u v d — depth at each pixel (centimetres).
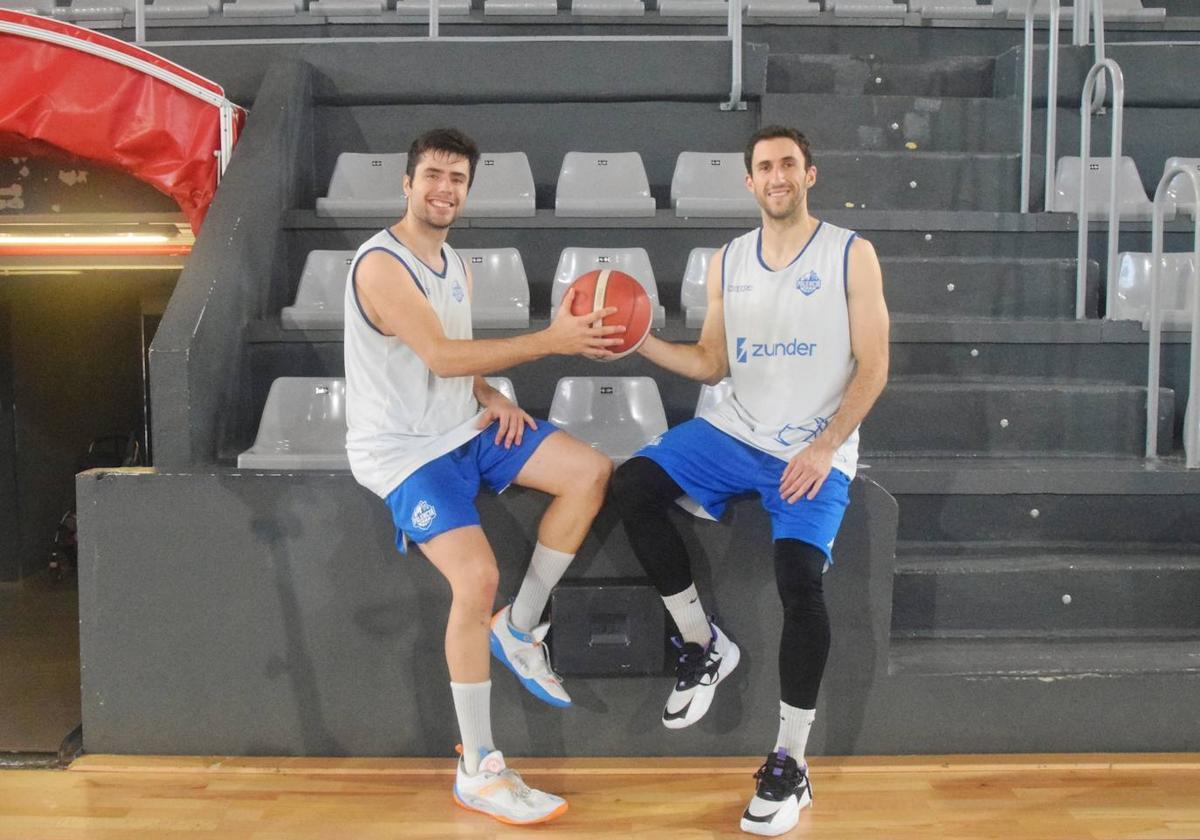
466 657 210
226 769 233
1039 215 342
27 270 437
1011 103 385
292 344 295
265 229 312
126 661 237
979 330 309
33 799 219
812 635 206
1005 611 261
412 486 212
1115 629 263
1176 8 521
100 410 539
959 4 478
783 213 219
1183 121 391
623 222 337
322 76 369
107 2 498
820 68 419
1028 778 229
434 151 212
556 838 205
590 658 233
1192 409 282
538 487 223
